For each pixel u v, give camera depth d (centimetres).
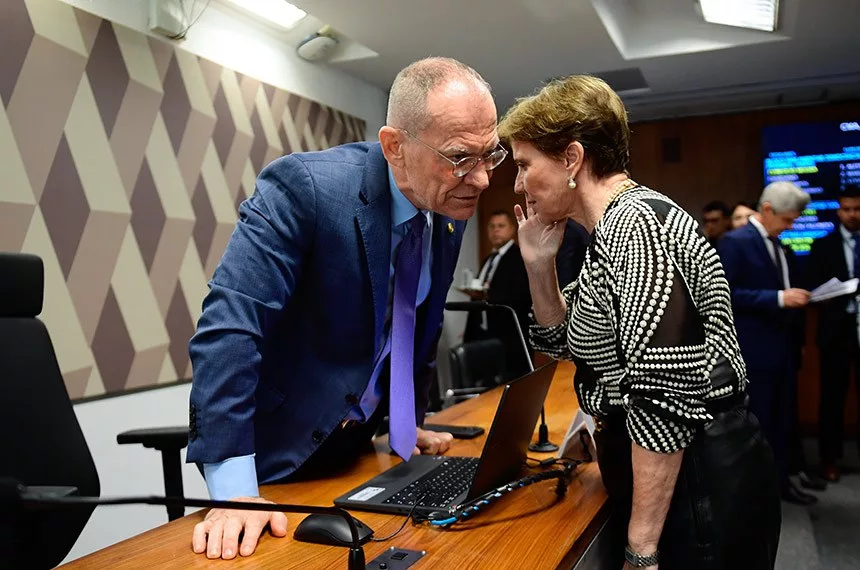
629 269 100
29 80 237
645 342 97
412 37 379
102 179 263
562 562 94
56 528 131
